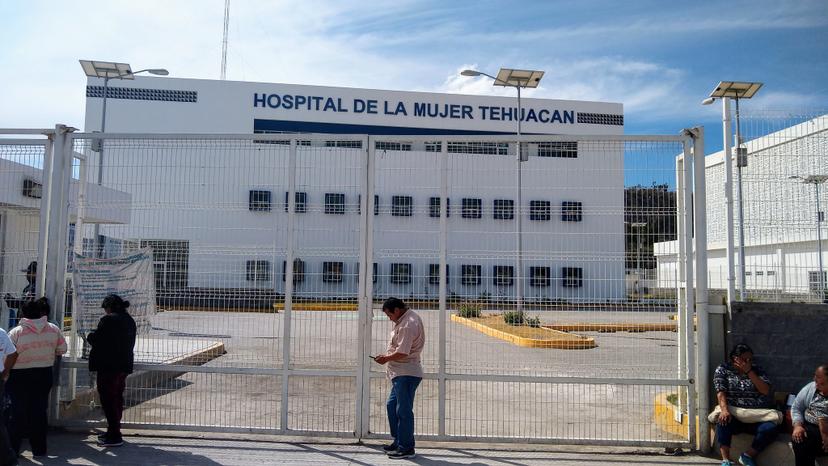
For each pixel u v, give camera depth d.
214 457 5.83
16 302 6.98
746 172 6.90
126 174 6.95
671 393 8.29
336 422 7.34
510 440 6.35
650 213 6.52
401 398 5.88
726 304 6.40
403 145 6.76
